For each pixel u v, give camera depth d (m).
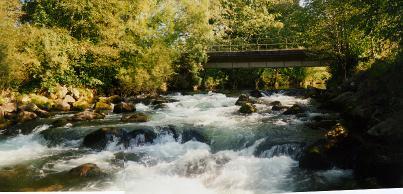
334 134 7.71
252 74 27.03
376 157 6.69
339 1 9.84
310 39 17.72
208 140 9.42
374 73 10.12
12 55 14.05
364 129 8.50
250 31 27.62
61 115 13.50
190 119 11.77
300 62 22.00
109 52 17.69
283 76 28.38
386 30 7.75
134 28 19.31
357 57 15.46
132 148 9.18
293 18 20.22
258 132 9.58
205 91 21.47
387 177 6.43
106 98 16.22
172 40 21.59
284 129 9.91
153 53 19.28
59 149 9.42
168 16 21.06
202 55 21.92
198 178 7.22
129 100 16.34
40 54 15.43
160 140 9.54
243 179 7.07
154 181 7.12
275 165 7.69
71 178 7.23
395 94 8.79
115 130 9.43
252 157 8.30
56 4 17.70
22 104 13.92
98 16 18.23
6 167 7.99
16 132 10.96
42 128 11.12
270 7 29.80
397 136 7.11
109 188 6.76
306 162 7.38
